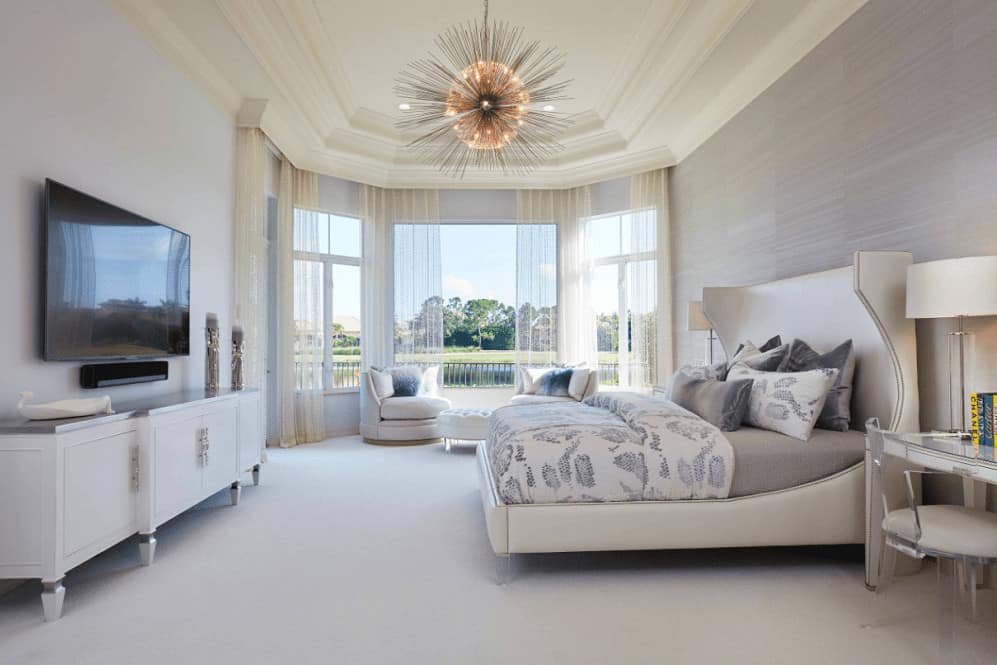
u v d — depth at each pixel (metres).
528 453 2.53
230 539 3.00
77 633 2.01
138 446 2.63
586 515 2.47
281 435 5.68
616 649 1.93
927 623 2.11
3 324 2.34
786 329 3.62
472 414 5.28
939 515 1.98
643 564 2.69
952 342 2.55
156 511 2.71
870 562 2.41
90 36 2.88
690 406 3.06
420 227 6.76
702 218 5.29
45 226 2.51
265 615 2.15
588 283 6.68
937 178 2.66
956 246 2.56
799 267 3.77
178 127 3.76
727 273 4.80
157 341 3.41
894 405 2.65
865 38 3.12
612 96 5.18
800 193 3.74
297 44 4.08
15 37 2.39
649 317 6.09
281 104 4.69
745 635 2.03
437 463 4.89
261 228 4.85
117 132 3.10
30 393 2.30
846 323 3.05
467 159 6.35
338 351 6.46
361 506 3.62
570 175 6.61
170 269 3.56
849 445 2.62
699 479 2.52
